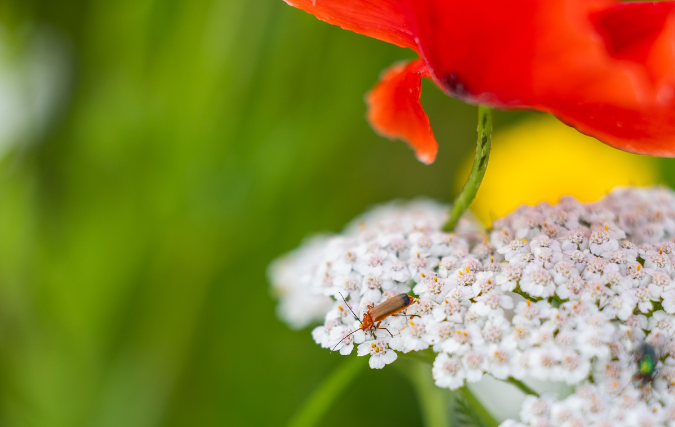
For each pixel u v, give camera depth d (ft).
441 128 1.69
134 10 1.28
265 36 1.29
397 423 1.37
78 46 1.48
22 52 1.39
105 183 1.29
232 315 1.36
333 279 1.03
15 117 1.37
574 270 0.98
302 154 1.33
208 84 1.29
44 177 1.38
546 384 1.30
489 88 0.92
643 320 0.97
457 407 1.05
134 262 1.28
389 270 1.01
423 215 1.12
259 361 1.36
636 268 0.99
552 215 1.03
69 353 1.27
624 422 0.94
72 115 1.39
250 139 1.30
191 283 1.31
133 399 1.28
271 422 1.34
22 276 1.28
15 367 1.27
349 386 1.11
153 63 1.29
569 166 1.69
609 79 0.88
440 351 0.98
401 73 1.00
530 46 0.89
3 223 1.28
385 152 1.61
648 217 1.05
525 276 0.98
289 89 1.31
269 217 1.34
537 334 0.96
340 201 1.46
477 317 0.98
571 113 0.92
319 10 0.97
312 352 1.40
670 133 0.94
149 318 1.30
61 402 1.26
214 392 1.34
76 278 1.27
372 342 0.98
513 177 1.72
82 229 1.28
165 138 1.29
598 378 0.96
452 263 1.01
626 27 0.92
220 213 1.30
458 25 0.90
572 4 0.88
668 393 0.96
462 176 1.69
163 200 1.29
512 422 0.96
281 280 1.27
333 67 1.34
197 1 1.28
